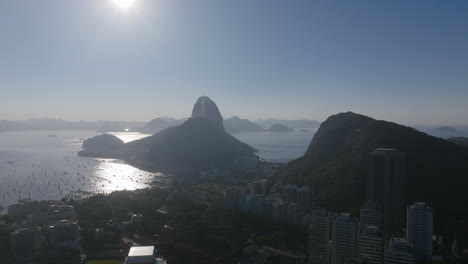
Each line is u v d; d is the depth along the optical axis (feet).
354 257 596.70
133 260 625.82
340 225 636.07
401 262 553.64
